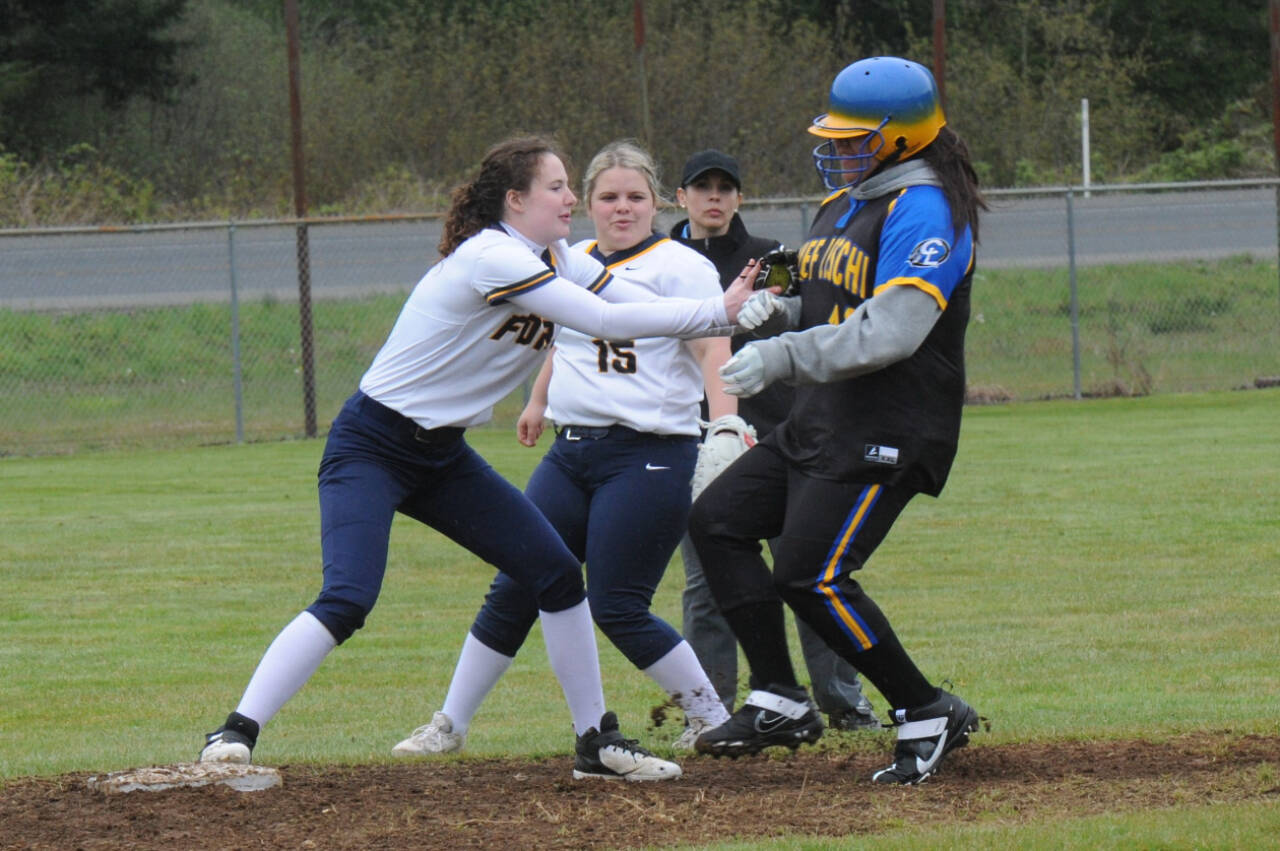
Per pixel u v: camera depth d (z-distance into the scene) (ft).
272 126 390.63
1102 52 411.34
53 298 238.48
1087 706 71.00
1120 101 408.67
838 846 46.44
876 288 52.75
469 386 56.34
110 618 101.35
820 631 54.34
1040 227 278.87
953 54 392.88
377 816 52.34
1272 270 253.03
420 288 56.13
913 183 53.26
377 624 99.04
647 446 62.23
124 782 54.24
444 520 58.13
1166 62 454.81
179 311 236.84
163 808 52.80
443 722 63.93
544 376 73.87
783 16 407.85
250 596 108.27
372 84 351.05
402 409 55.98
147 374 223.92
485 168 56.44
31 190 287.28
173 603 106.11
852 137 53.47
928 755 55.57
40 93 387.55
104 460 183.42
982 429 190.90
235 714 55.42
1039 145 374.22
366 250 262.47
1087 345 238.07
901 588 105.60
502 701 79.61
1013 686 77.20
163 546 127.34
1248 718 65.62
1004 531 126.31
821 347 51.31
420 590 109.91
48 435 201.57
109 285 245.45
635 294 60.64
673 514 61.87
